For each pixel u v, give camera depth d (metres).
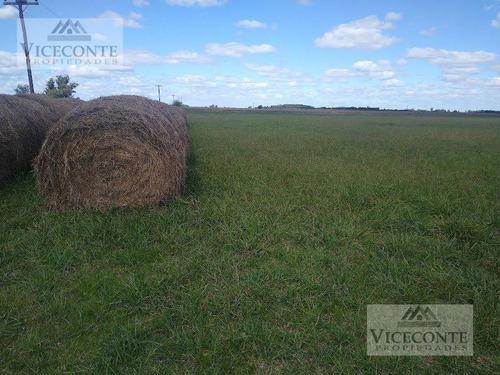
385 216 4.75
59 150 5.00
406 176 6.83
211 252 3.83
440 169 7.75
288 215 4.80
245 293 3.09
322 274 3.38
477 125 28.50
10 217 4.71
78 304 2.96
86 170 5.07
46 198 5.12
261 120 30.41
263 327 2.65
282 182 6.41
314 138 14.19
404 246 3.87
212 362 2.35
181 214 4.79
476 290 3.04
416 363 2.36
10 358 2.42
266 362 2.39
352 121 32.06
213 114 44.78
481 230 4.08
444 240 4.09
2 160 6.14
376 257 3.73
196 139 13.24
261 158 8.80
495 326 2.66
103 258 3.76
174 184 5.26
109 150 5.07
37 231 4.23
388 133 17.89
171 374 2.27
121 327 2.65
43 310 2.86
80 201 5.12
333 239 4.01
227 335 2.59
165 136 5.21
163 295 3.10
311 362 2.39
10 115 6.43
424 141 13.90
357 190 5.73
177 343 2.50
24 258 3.73
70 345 2.53
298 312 2.86
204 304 2.94
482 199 5.33
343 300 2.96
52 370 2.33
